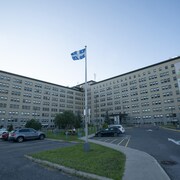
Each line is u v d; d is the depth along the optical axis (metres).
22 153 11.66
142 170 6.50
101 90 93.12
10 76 70.19
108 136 26.42
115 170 6.42
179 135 21.88
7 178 6.09
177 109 62.62
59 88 91.12
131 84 79.50
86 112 12.29
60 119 40.84
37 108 77.81
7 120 65.69
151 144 14.62
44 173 6.67
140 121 72.75
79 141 19.31
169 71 67.31
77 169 6.61
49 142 19.44
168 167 7.20
